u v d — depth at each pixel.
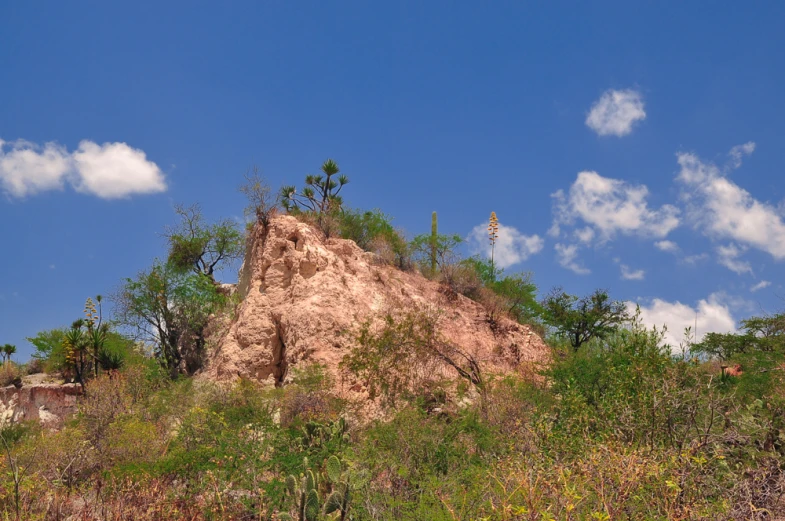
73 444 11.01
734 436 7.71
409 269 27.44
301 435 11.48
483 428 10.16
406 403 14.62
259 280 23.09
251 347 21.11
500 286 30.78
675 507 5.62
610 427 8.16
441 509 6.24
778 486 6.46
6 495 8.26
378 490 7.90
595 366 11.45
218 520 7.93
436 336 17.45
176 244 30.31
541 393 12.25
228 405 15.13
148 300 25.95
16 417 22.81
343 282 21.81
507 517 5.21
